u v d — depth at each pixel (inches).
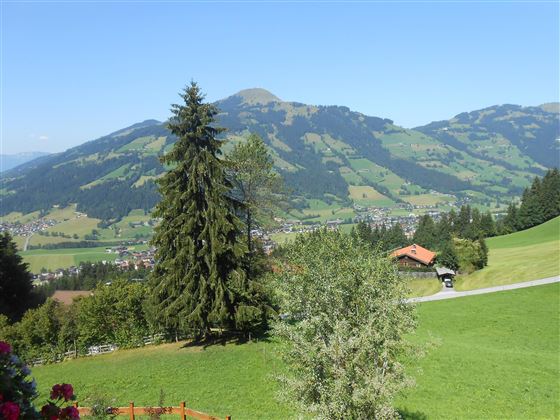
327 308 580.1
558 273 2500.0
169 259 1430.9
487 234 5383.9
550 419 867.4
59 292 3794.3
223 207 1407.5
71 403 828.6
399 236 4872.0
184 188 1416.1
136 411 788.0
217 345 1446.9
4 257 2362.2
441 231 5034.5
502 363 1192.2
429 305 2183.8
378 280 585.9
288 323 649.6
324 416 514.9
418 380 1085.8
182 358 1353.3
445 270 3186.5
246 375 1152.2
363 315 571.8
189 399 1032.2
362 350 522.0
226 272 1413.6
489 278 2915.8
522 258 3230.8
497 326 1672.0
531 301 1929.1
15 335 1568.7
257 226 1795.0
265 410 938.7
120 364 1380.4
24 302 2471.7
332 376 534.3
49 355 1556.3
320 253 609.0
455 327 1726.1
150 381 1171.3
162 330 1627.7
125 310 1626.5
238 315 1375.5
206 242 1391.5
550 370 1130.0
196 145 1403.8
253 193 1753.2
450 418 868.0
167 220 1435.8
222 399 1016.2
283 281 634.8
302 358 554.6
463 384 1053.8
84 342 1604.3
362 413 511.8
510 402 949.8
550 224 4685.0
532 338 1496.1
